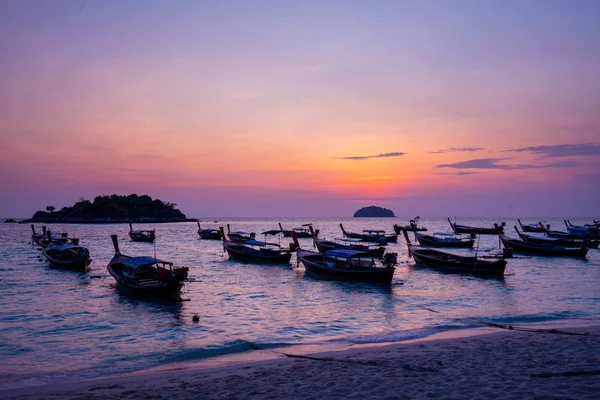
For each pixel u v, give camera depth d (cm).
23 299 2955
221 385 1212
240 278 3978
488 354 1473
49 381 1409
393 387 1106
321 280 3828
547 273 4259
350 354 1594
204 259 5675
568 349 1498
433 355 1497
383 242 7662
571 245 6312
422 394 1033
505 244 6269
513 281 3747
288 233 10762
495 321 2250
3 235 12275
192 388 1195
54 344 1897
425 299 2942
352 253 3756
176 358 1670
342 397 1050
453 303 2797
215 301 2891
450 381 1137
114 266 3525
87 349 1817
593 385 1030
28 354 1752
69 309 2634
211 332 2089
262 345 1838
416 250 4903
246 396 1098
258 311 2570
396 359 1453
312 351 1712
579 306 2666
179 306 2714
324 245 5988
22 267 4719
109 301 2872
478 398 984
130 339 1973
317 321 2303
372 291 3278
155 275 3159
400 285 3544
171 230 16962
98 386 1279
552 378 1118
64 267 4475
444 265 4362
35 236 8744
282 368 1402
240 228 19388
